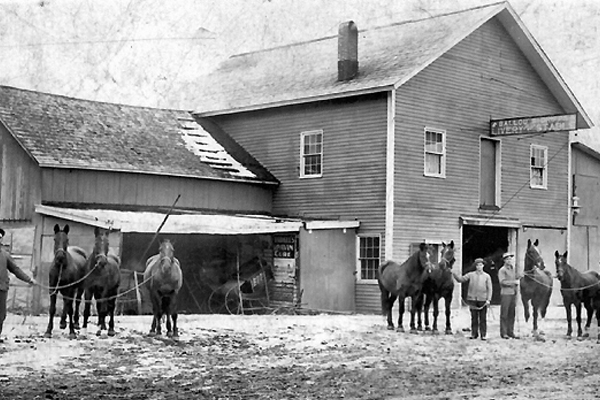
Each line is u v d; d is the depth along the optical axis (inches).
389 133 1059.9
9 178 1020.5
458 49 1155.9
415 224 1082.7
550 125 1114.7
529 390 454.6
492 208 1190.9
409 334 773.3
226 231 980.6
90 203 1031.0
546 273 809.5
